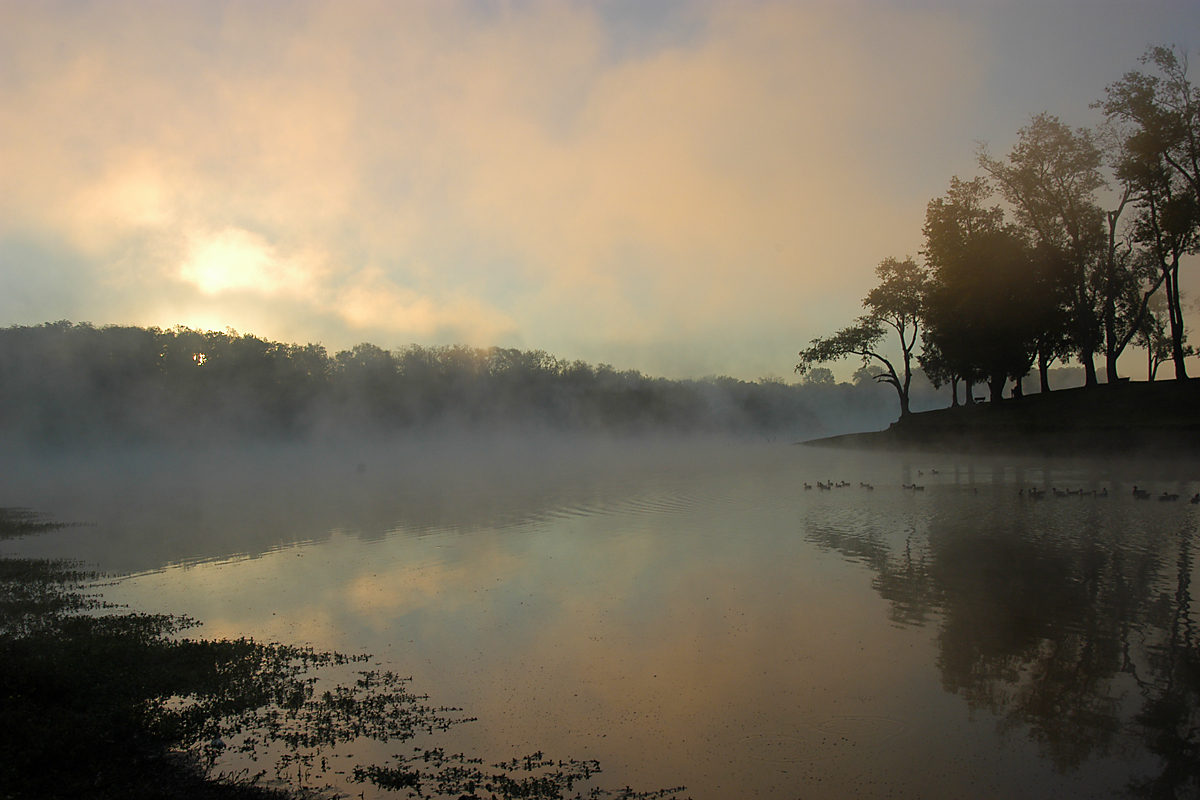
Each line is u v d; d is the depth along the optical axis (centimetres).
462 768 823
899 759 822
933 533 2175
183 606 1599
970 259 5731
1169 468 3669
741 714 952
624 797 754
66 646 1239
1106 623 1250
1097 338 6056
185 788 774
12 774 766
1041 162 5422
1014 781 766
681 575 1752
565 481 4762
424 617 1458
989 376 6384
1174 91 4391
